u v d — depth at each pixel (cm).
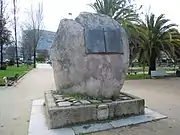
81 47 574
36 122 532
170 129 490
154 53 1934
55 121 488
